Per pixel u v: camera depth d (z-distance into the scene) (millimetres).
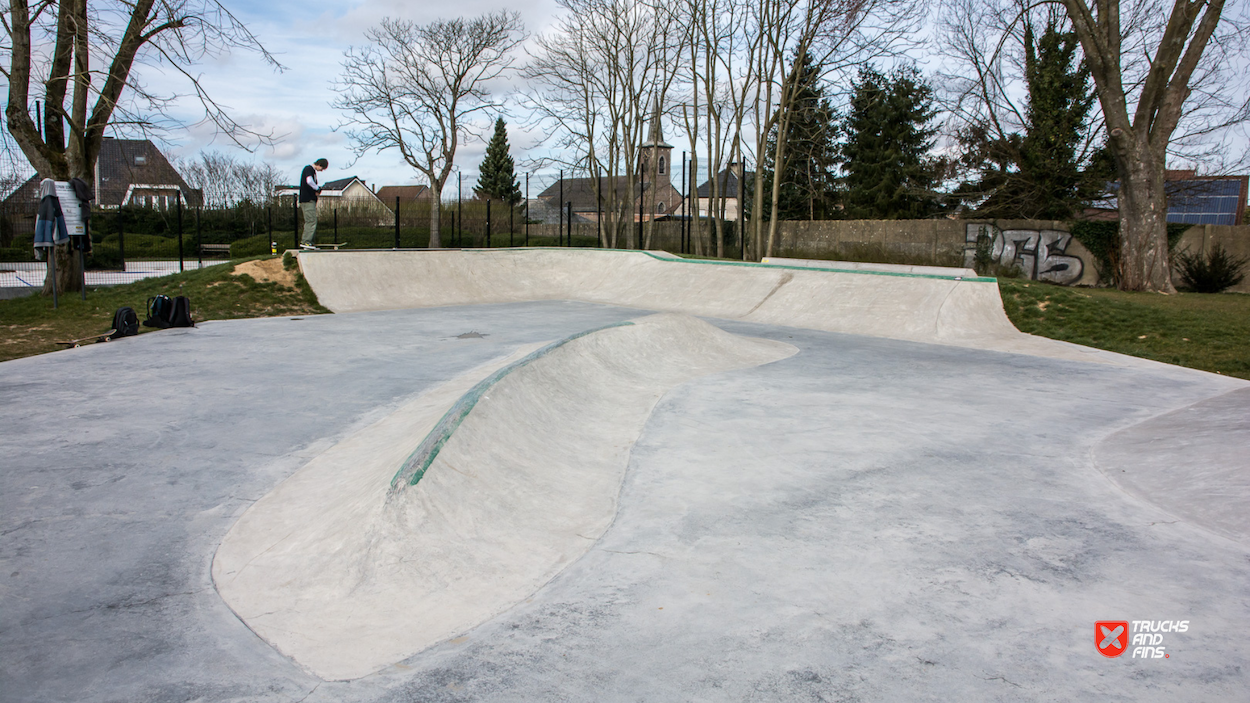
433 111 25750
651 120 27266
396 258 17109
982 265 20875
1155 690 2387
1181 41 14984
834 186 33344
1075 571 3299
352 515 3623
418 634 2812
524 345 10055
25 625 2883
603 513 4066
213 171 50906
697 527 3842
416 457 3811
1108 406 6758
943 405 6754
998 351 10398
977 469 4828
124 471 4730
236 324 12109
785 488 4438
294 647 2742
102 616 2969
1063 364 9227
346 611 2990
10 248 23359
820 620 2877
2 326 10742
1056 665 2539
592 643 2725
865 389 7461
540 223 32469
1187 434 5305
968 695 2363
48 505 4137
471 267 18328
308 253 15766
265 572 3348
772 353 9789
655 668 2549
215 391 7027
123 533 3799
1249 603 2988
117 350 9273
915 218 31188
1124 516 3994
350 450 5168
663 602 3041
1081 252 18953
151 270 23203
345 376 7836
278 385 7344
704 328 9930
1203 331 10633
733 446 5332
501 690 2430
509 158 53219
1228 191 29094
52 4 12469
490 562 3387
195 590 3215
